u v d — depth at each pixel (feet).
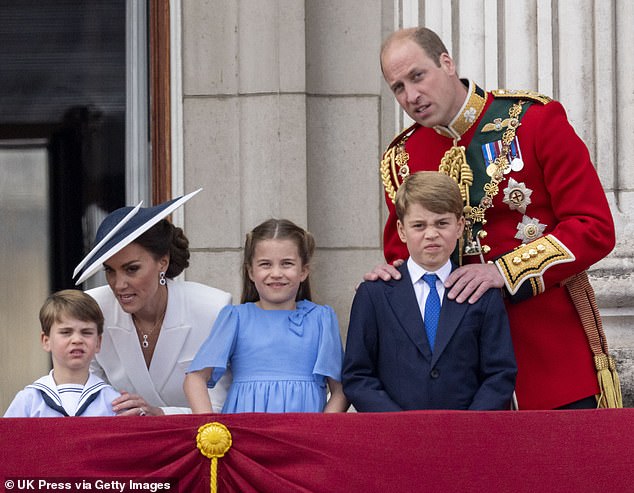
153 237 49.29
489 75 64.90
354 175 69.46
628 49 64.08
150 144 71.20
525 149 46.88
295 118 68.39
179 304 51.93
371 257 69.26
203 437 40.91
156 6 70.69
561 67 64.34
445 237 45.29
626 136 63.82
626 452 40.55
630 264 62.18
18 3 72.59
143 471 41.09
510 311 46.83
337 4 69.87
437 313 45.42
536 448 40.65
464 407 44.42
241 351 48.14
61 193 72.18
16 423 41.19
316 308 49.16
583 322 46.88
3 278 72.28
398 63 46.75
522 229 46.96
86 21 72.18
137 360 52.06
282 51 68.64
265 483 40.86
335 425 41.06
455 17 65.67
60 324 48.24
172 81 70.13
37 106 72.38
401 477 40.63
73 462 40.98
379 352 45.62
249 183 68.85
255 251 48.37
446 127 47.73
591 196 46.24
